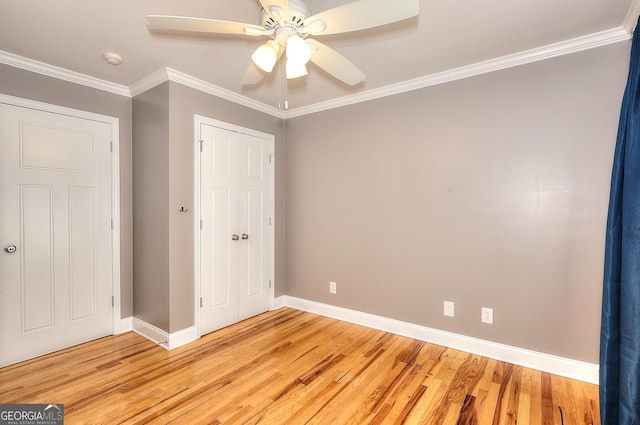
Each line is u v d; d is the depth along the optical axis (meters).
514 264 2.39
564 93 2.19
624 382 1.58
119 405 1.90
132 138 2.99
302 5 1.40
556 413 1.83
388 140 2.95
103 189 2.83
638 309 1.51
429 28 1.99
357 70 1.80
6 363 2.35
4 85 2.31
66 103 2.61
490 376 2.21
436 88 2.69
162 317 2.69
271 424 1.75
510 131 2.38
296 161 3.62
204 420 1.78
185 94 2.71
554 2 1.74
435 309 2.72
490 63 2.41
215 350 2.61
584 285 2.15
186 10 1.80
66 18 1.88
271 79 2.75
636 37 1.69
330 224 3.35
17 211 2.39
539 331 2.30
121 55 2.34
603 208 2.09
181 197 2.70
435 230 2.71
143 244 2.88
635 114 1.59
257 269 3.43
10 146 2.35
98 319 2.82
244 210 3.27
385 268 2.99
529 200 2.32
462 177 2.58
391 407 1.89
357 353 2.56
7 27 1.96
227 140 3.07
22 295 2.42
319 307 3.45
